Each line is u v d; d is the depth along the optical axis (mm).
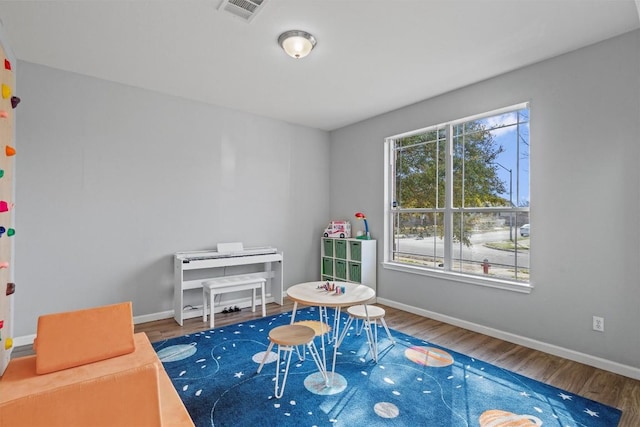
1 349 2043
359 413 1943
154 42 2594
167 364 2559
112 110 3361
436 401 2068
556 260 2768
